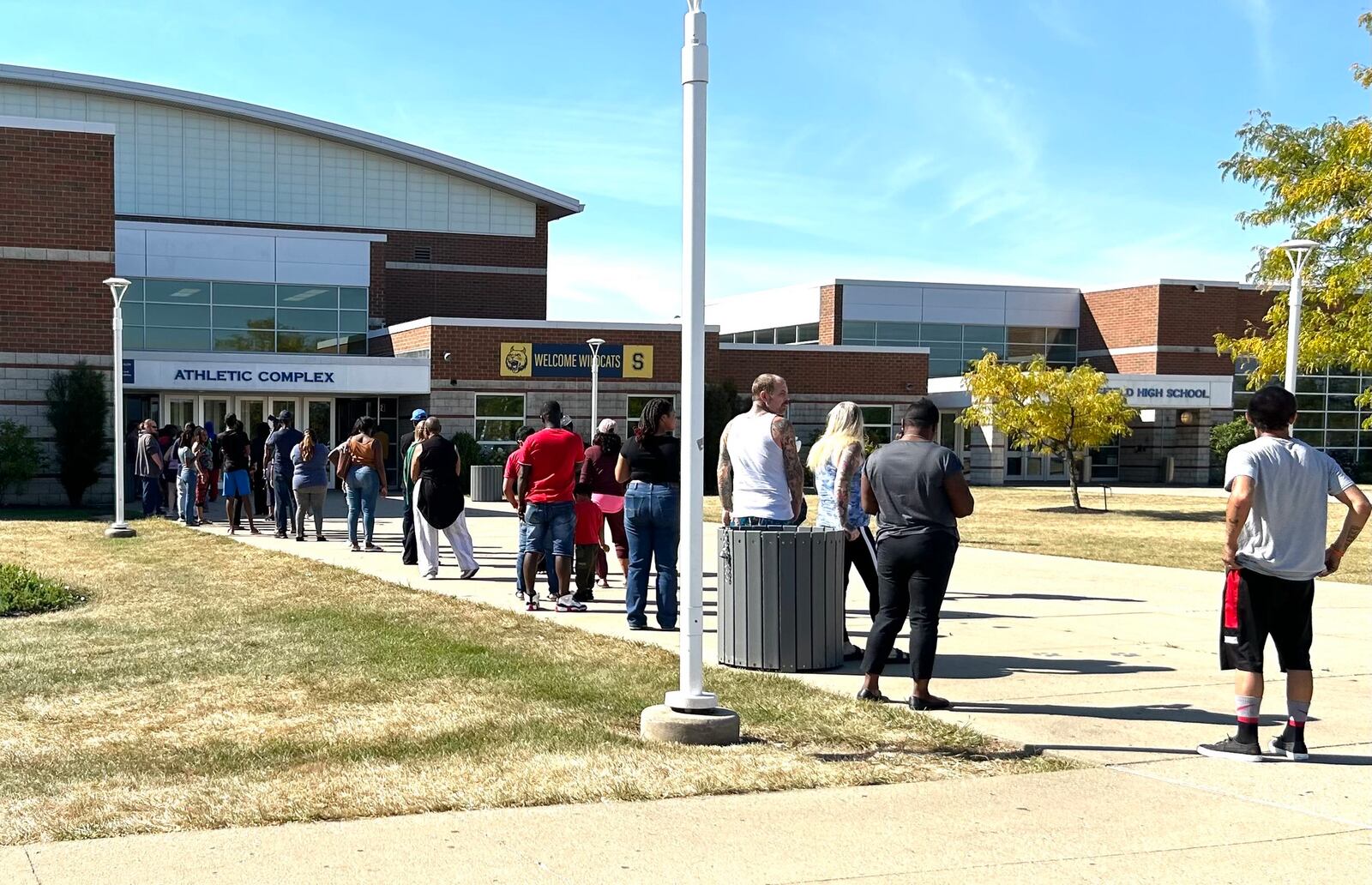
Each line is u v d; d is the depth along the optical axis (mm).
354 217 49031
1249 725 6465
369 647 9586
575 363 39188
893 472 7562
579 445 11727
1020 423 31750
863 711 7457
